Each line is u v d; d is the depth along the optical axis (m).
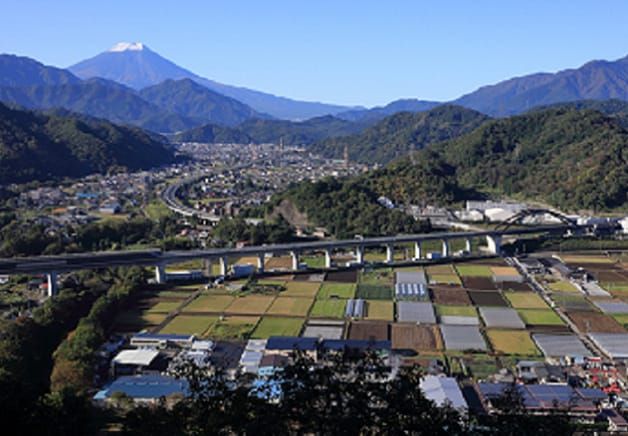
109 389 120.81
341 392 56.72
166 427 58.69
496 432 59.25
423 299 195.62
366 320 173.12
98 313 164.75
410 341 155.75
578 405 113.56
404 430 56.06
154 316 176.38
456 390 120.94
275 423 55.09
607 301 196.88
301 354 67.31
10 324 148.62
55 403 87.62
